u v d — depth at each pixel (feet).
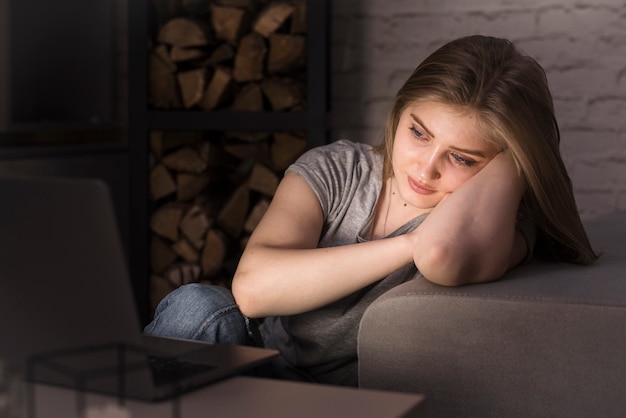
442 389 4.18
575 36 10.01
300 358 5.22
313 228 4.97
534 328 4.06
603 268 4.81
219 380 3.40
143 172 10.19
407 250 4.37
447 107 4.57
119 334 3.05
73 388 3.24
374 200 5.14
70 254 3.02
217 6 9.95
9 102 10.83
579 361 4.01
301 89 9.95
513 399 4.10
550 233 4.98
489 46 4.82
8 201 3.09
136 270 10.34
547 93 4.90
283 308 4.45
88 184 2.91
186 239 10.30
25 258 3.10
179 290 4.83
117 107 12.59
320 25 9.47
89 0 11.86
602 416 4.00
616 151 9.98
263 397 3.19
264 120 9.75
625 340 3.95
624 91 9.89
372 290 4.93
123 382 3.09
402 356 4.24
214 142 10.38
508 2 10.20
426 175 4.69
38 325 3.15
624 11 9.83
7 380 3.16
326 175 5.15
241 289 4.51
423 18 10.55
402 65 10.69
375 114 10.84
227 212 10.20
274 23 9.82
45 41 11.37
